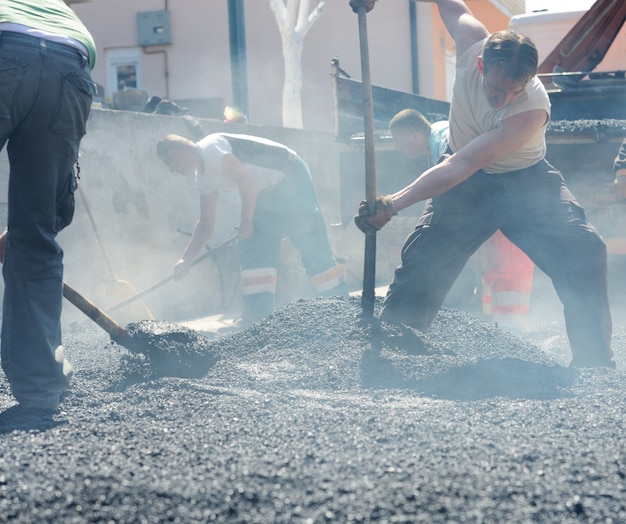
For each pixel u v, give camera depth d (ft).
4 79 9.27
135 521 6.06
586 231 12.32
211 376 11.60
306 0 48.29
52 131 9.70
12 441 8.17
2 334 9.95
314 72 57.82
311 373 11.41
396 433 8.16
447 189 12.03
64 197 10.14
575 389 10.50
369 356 11.62
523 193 12.63
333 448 7.71
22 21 9.62
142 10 57.82
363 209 12.52
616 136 20.51
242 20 41.09
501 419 8.78
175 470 7.06
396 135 18.20
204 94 57.52
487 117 12.20
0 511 6.20
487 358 12.10
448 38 61.31
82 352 15.84
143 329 11.87
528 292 18.12
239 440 8.07
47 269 9.94
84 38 10.23
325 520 5.96
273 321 13.47
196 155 18.74
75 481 6.71
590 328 12.21
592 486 6.50
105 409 9.69
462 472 6.81
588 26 27.99
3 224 21.54
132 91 32.09
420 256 12.88
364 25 12.89
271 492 6.47
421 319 12.98
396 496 6.30
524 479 6.65
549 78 28.60
